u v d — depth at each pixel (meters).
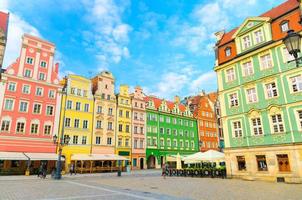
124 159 48.38
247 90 28.31
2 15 46.62
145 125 60.94
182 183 22.66
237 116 28.72
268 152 24.67
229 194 14.88
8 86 40.34
